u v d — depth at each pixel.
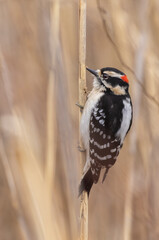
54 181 10.82
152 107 11.33
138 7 12.03
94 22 12.35
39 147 10.98
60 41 11.01
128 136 12.02
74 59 11.47
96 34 12.38
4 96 11.07
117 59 12.00
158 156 11.42
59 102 10.38
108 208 11.86
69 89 10.94
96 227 11.73
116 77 10.59
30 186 9.95
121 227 11.70
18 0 11.51
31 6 11.43
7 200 12.02
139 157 11.52
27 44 11.42
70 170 10.25
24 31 11.47
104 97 10.38
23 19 11.49
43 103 11.40
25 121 10.96
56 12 10.53
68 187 10.23
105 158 10.19
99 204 11.92
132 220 11.24
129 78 11.85
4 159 10.53
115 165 11.77
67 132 10.33
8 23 11.55
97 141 10.12
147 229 11.22
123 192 11.46
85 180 9.64
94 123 10.13
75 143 10.95
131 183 10.89
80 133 10.06
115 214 11.80
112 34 11.52
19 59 11.44
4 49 11.45
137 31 11.70
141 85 10.58
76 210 10.19
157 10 11.79
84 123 10.07
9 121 10.70
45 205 9.91
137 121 11.12
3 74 10.83
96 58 12.41
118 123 10.29
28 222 10.54
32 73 11.38
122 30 11.48
